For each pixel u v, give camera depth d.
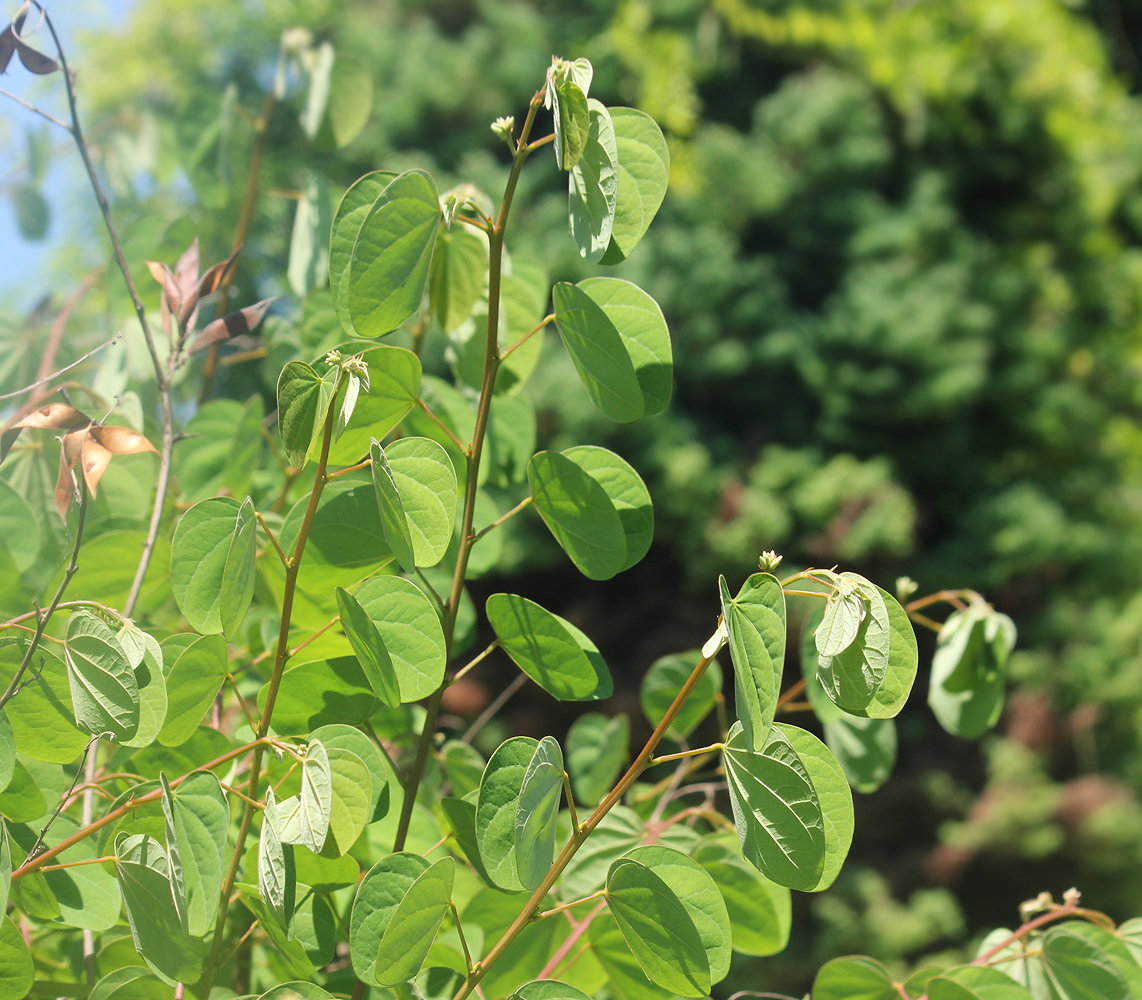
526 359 0.78
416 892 0.59
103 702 0.60
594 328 0.64
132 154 1.15
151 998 0.63
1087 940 0.69
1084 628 4.54
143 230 0.85
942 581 4.58
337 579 0.67
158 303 0.85
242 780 0.71
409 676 0.64
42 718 0.62
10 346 0.91
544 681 0.69
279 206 3.35
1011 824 4.06
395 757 0.79
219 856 0.60
